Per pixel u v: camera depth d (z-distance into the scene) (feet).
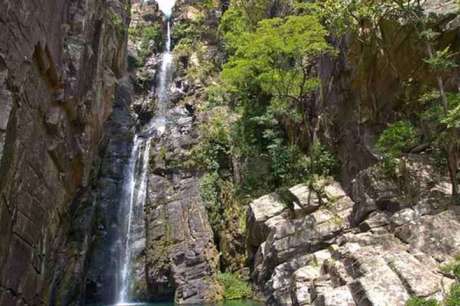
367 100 64.03
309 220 60.13
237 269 70.28
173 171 84.33
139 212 84.38
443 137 49.34
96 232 78.33
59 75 42.09
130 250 80.23
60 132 44.16
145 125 102.83
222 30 101.50
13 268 34.32
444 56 51.67
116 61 91.66
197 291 68.18
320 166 69.87
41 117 40.11
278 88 73.26
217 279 68.90
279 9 89.30
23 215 36.24
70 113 47.06
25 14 33.22
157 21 125.70
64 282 62.85
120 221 83.20
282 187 70.23
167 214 79.00
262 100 82.99
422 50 56.75
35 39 35.47
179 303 67.77
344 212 60.39
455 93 53.47
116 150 89.81
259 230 66.03
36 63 37.52
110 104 69.31
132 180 88.89
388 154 55.21
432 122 54.75
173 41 122.11
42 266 43.42
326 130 72.13
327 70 73.31
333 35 68.23
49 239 46.39
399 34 58.23
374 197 54.34
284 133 80.23
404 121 56.49
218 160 83.30
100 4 59.88
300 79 75.51
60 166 46.37
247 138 81.56
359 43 63.36
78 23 49.11
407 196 52.03
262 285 62.34
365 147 62.23
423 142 56.39
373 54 62.03
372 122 63.46
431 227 44.39
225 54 111.55
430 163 53.21
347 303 39.37
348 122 67.56
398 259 40.96
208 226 75.41
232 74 75.15
